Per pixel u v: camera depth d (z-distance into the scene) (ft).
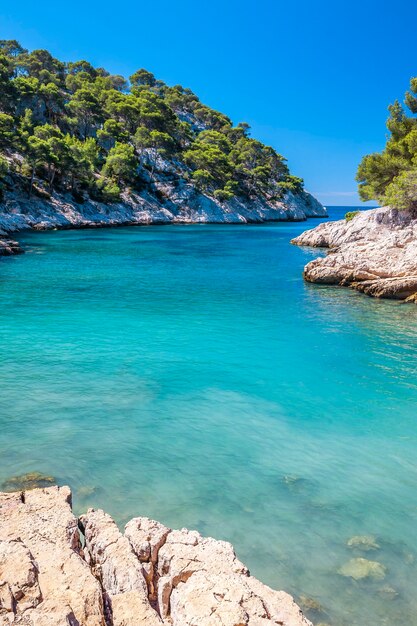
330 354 62.18
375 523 28.81
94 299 94.58
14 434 38.86
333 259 120.37
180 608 17.16
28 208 277.85
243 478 33.55
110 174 383.24
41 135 331.36
